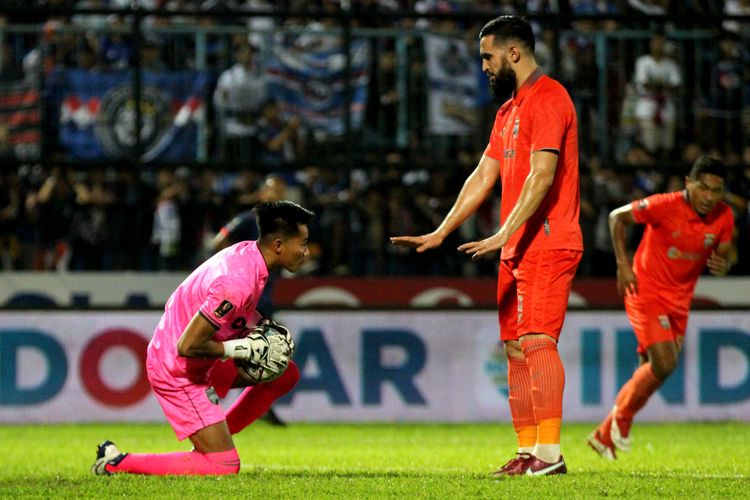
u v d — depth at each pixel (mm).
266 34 43375
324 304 41625
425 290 42562
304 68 43469
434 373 41812
